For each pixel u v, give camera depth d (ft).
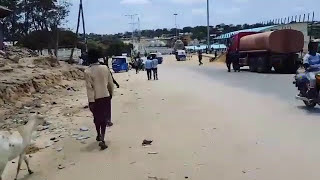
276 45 94.12
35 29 193.16
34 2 185.57
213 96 52.42
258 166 21.47
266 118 34.53
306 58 40.29
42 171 23.07
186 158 23.66
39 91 63.46
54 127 35.50
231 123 32.94
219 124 32.81
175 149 25.81
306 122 32.12
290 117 34.65
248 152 24.14
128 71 156.25
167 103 48.01
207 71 120.06
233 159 22.91
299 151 23.84
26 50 122.21
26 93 58.34
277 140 26.63
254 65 103.50
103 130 27.50
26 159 22.44
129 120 37.60
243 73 101.09
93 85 27.20
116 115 41.11
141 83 84.23
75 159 25.08
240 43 111.04
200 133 29.89
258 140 26.84
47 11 188.75
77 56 208.23
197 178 20.15
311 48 40.14
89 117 40.42
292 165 21.35
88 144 28.89
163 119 36.91
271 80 74.13
